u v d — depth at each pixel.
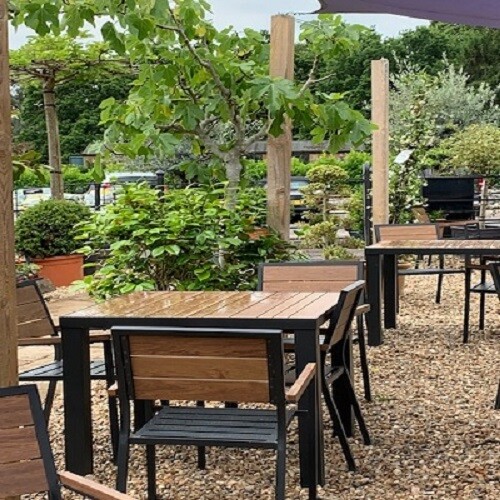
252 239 6.72
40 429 2.42
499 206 15.30
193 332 3.07
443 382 5.61
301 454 3.57
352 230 12.02
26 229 10.85
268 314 3.68
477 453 4.14
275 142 7.11
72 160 27.78
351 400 4.30
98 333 4.21
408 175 10.27
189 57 6.80
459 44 33.84
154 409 3.91
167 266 6.45
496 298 9.07
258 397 3.10
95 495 2.27
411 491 3.68
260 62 7.30
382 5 3.93
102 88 27.66
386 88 9.12
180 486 3.85
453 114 20.84
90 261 9.43
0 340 2.78
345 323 4.04
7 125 2.74
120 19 6.15
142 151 7.06
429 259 11.12
